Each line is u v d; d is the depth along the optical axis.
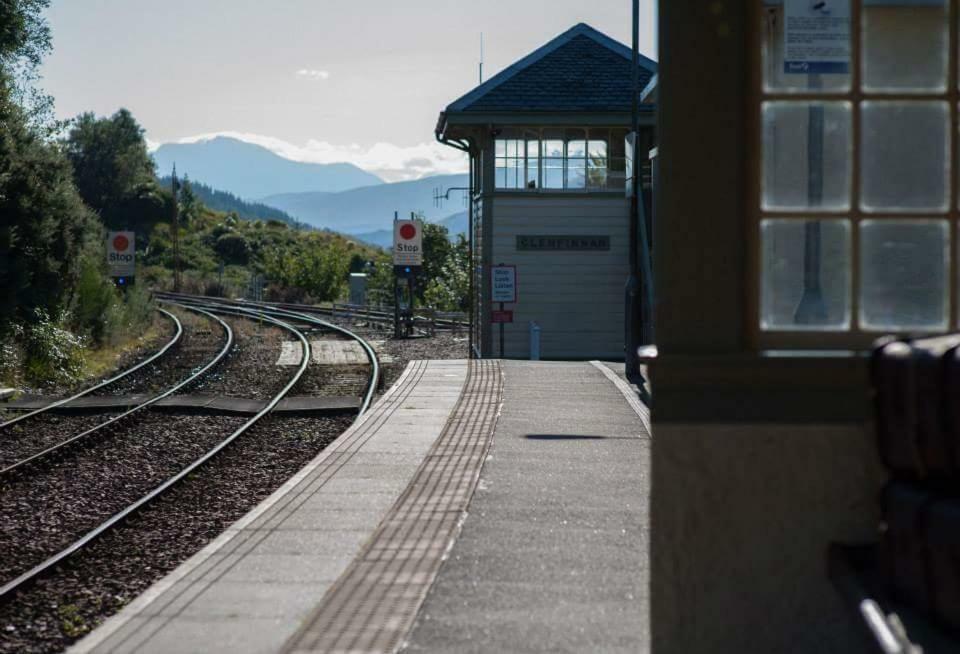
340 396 18.31
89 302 27.48
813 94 4.31
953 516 3.17
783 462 3.96
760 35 4.07
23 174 24.39
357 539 7.55
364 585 6.04
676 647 4.02
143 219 112.69
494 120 28.39
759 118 4.07
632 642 5.02
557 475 9.38
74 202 27.64
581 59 29.47
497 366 19.67
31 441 13.76
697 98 4.06
